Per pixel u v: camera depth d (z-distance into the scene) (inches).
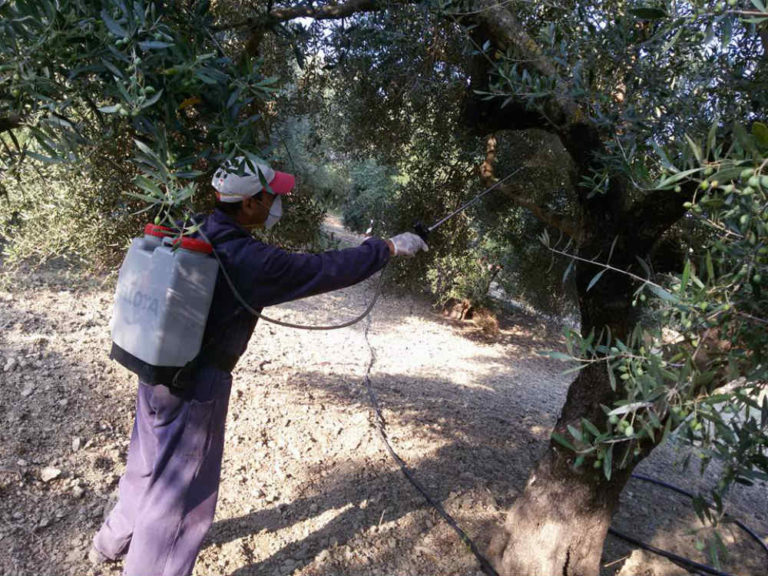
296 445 140.7
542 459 105.5
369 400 187.0
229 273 71.8
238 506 112.0
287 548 102.6
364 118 142.9
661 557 126.1
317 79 138.2
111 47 39.4
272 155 108.0
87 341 179.2
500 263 307.7
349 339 296.7
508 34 87.8
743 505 165.8
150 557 77.5
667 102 69.7
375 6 101.0
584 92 71.0
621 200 94.8
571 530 100.5
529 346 392.8
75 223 121.4
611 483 99.9
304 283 73.9
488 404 226.1
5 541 91.2
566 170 148.7
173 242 51.5
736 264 38.2
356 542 107.3
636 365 41.1
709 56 68.3
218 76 43.6
